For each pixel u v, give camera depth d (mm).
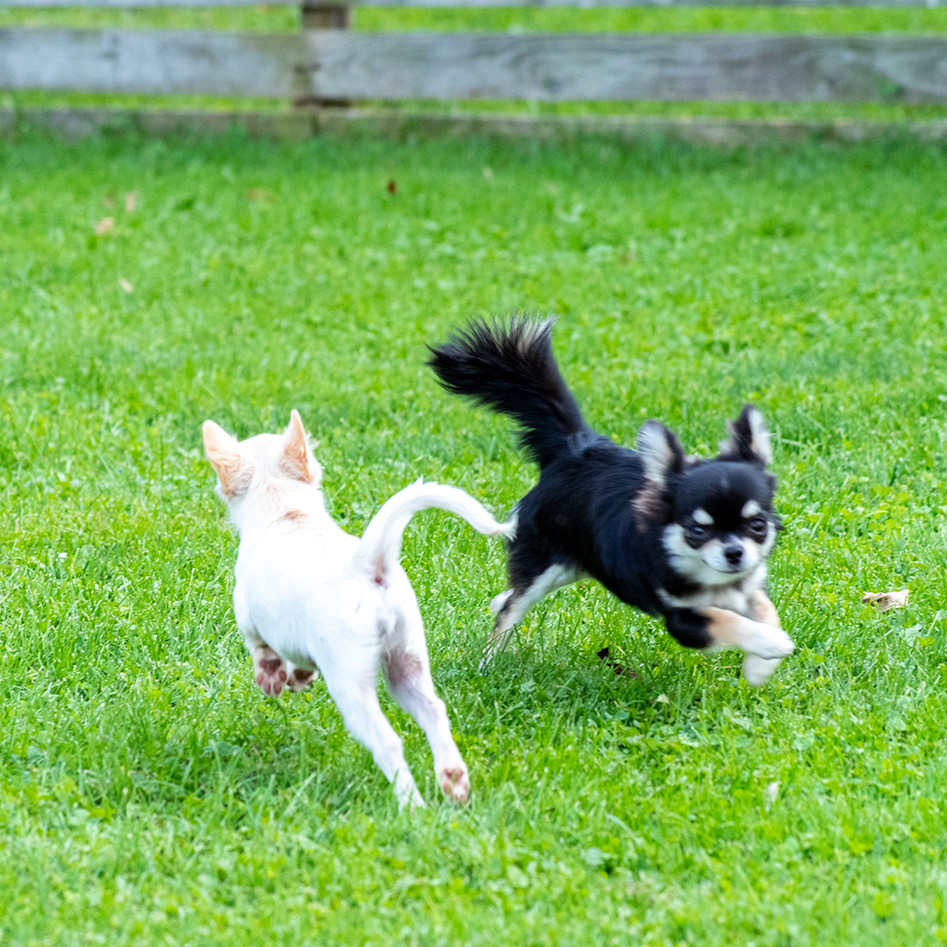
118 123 22453
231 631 8047
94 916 5328
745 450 7195
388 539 6066
